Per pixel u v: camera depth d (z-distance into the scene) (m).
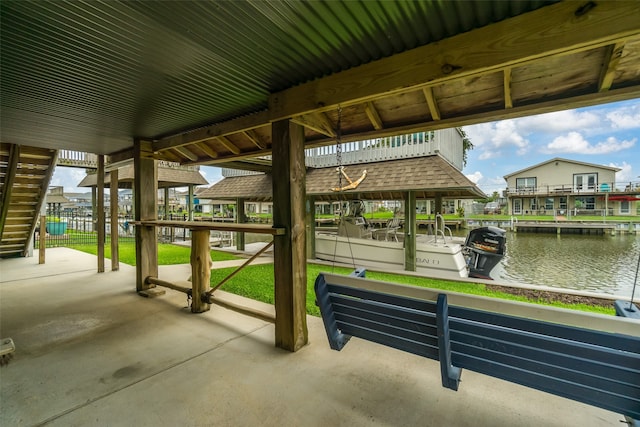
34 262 6.92
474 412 1.81
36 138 4.43
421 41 1.83
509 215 25.38
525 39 1.53
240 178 11.02
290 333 2.62
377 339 2.08
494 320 1.52
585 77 2.02
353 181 7.36
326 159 9.07
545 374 1.50
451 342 1.72
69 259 7.36
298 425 1.71
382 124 2.97
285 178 2.61
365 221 8.39
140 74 2.32
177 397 1.98
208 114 3.29
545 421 1.73
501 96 2.36
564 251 12.66
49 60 2.10
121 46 1.92
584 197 23.70
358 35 1.76
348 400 1.93
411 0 1.44
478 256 6.71
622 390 1.33
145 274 4.47
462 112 2.62
